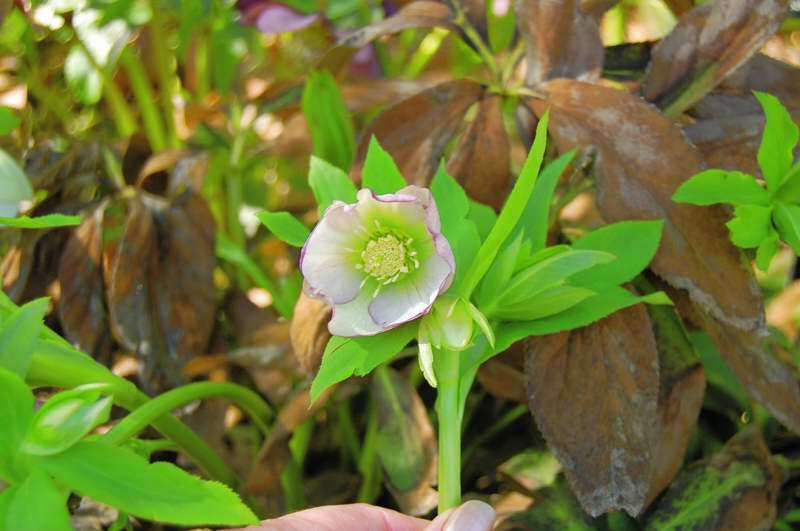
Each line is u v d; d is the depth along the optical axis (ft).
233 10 2.92
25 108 2.50
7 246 2.40
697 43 2.00
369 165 1.76
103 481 1.45
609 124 1.93
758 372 1.93
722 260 1.86
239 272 2.58
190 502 1.44
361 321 1.63
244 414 2.52
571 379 1.85
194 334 2.25
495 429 2.43
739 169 2.01
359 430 2.59
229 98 2.74
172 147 2.75
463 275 1.71
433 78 2.61
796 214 1.78
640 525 2.08
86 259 2.26
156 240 2.27
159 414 1.87
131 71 2.69
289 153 2.50
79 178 2.37
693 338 2.31
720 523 2.02
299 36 2.86
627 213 1.89
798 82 2.13
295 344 1.99
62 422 1.45
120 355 2.31
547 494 2.15
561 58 2.06
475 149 2.03
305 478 2.50
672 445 2.00
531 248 1.83
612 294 1.79
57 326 2.38
